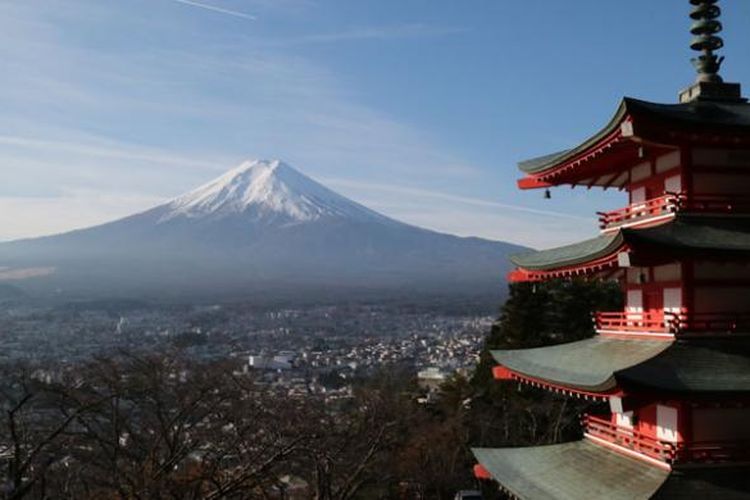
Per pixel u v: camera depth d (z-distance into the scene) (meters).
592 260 19.83
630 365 18.73
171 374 38.66
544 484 20.86
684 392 16.89
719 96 21.03
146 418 32.44
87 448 29.92
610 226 22.44
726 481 17.73
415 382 66.50
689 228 18.94
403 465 44.16
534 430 51.72
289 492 42.28
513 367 23.02
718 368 17.94
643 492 17.83
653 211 20.22
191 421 33.84
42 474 26.14
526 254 25.42
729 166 19.70
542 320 58.44
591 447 22.08
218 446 31.92
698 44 21.53
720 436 18.61
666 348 18.72
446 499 48.62
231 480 28.91
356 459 38.56
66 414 28.86
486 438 51.78
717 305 19.19
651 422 19.92
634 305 21.73
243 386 34.75
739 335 18.91
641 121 18.12
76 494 29.16
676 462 17.95
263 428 33.81
